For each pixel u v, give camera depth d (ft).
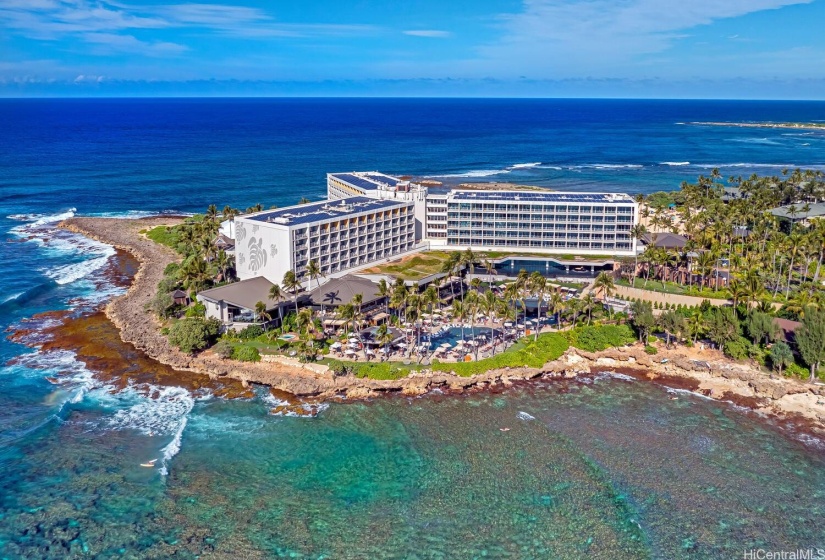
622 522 273.75
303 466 314.55
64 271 639.76
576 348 446.19
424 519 275.59
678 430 349.82
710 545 261.24
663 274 543.80
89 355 438.81
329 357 418.51
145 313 510.17
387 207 607.78
